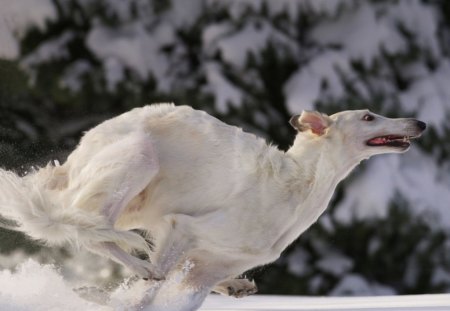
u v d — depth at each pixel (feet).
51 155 79.71
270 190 35.01
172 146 35.60
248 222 34.65
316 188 35.70
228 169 35.04
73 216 33.99
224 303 46.65
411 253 84.84
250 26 84.99
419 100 90.22
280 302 48.06
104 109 83.56
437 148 89.30
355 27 88.89
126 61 84.12
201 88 83.20
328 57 86.58
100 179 34.60
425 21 91.86
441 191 87.10
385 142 36.91
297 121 36.94
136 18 86.12
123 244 36.81
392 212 82.79
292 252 85.20
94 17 85.15
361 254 84.69
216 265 35.35
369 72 88.17
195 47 86.58
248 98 82.94
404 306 38.78
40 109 84.02
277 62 85.25
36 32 84.79
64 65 84.12
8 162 77.05
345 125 36.63
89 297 33.99
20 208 34.30
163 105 36.99
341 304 43.80
